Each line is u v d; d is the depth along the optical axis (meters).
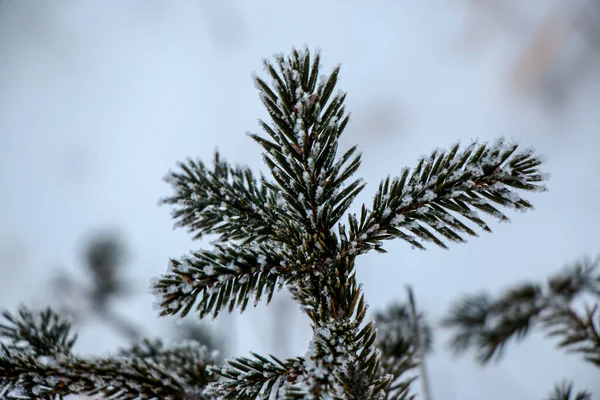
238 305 0.45
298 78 0.46
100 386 0.48
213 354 0.52
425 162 0.47
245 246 0.48
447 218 0.46
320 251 0.47
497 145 0.46
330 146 0.47
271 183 0.47
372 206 0.47
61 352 0.50
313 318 0.47
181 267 0.45
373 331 0.46
